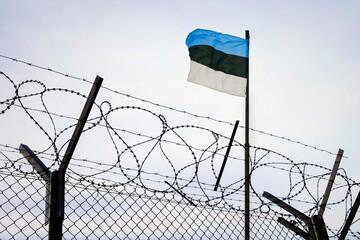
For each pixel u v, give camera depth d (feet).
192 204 11.55
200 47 28.25
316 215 13.74
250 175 13.52
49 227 9.45
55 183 9.89
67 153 10.28
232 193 12.77
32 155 9.93
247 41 28.91
